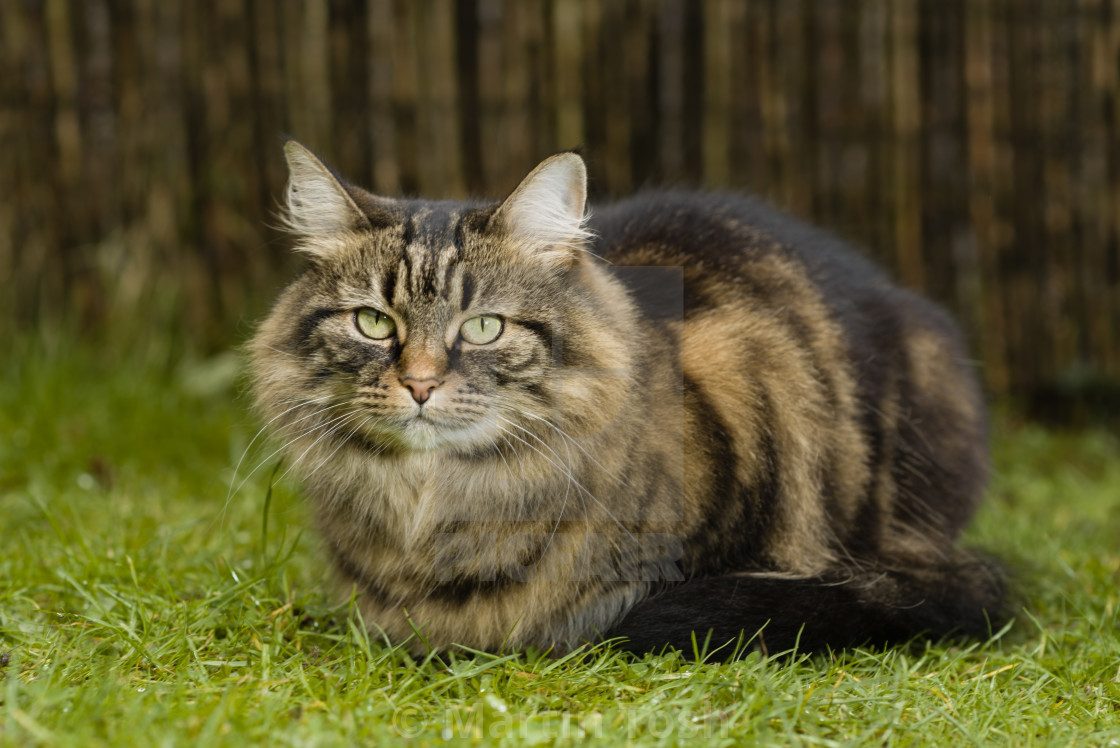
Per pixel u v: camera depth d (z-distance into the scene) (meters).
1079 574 5.41
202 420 7.72
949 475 5.09
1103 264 9.04
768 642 4.21
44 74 8.44
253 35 8.48
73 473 6.67
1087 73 8.85
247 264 8.70
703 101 8.52
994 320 8.96
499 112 8.49
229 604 4.52
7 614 4.38
